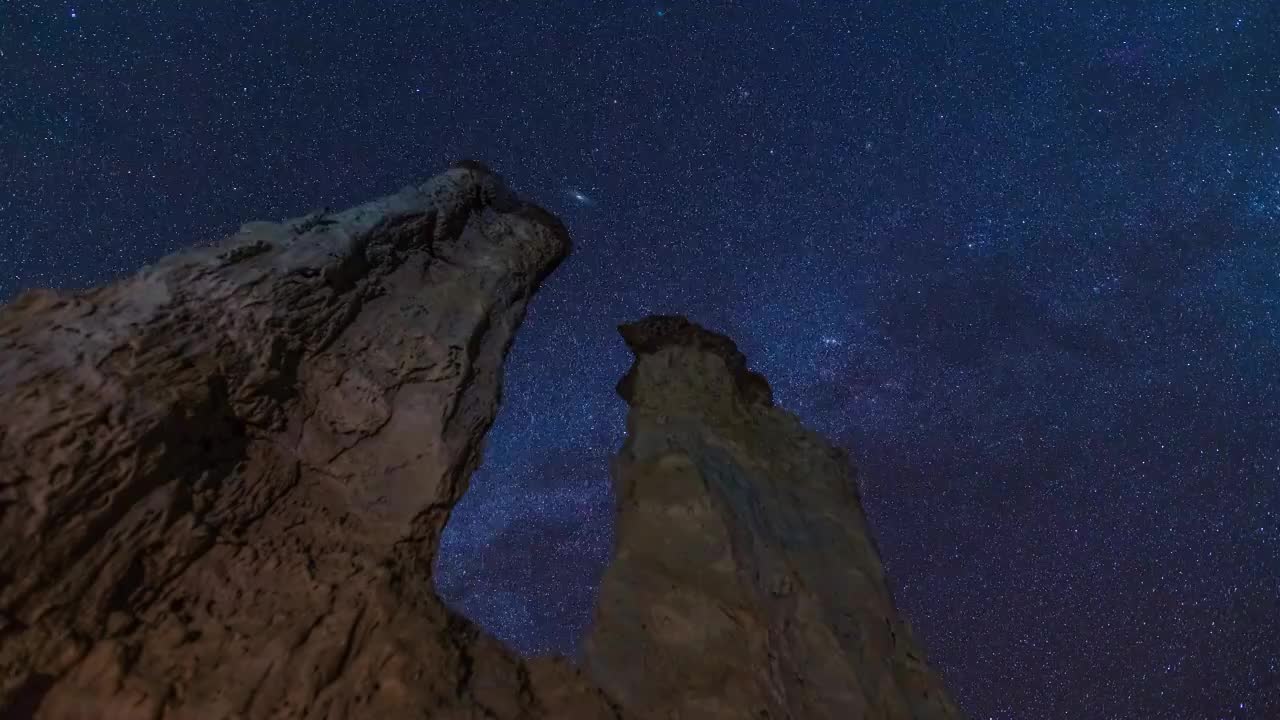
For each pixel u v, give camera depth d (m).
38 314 3.25
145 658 2.82
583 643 4.23
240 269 3.92
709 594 4.45
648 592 4.48
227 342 3.66
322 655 3.11
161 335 3.40
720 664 4.14
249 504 3.50
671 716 3.85
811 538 5.39
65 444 2.81
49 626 2.64
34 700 2.52
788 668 4.28
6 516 2.60
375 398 4.11
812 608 4.70
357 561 3.58
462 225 5.76
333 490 3.82
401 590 3.58
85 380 3.02
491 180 6.36
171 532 3.13
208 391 3.42
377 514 3.80
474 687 3.41
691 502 4.96
